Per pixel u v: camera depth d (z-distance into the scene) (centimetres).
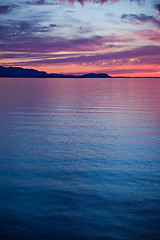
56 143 605
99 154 516
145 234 234
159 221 256
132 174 400
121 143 607
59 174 399
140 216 266
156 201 303
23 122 884
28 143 603
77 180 373
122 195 320
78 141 626
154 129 764
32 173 403
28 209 280
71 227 244
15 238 227
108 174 400
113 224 250
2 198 309
